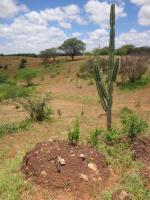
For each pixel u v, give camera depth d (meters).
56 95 25.64
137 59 27.81
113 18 8.43
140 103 18.56
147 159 6.57
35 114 12.28
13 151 7.98
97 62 8.80
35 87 34.50
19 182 5.61
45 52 68.50
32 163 6.11
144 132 8.37
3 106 19.53
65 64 51.25
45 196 5.20
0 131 10.08
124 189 5.29
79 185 5.45
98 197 5.18
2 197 5.16
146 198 5.01
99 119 12.81
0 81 40.25
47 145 6.79
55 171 5.73
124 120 8.85
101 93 8.80
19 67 66.50
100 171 5.99
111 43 8.47
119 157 6.77
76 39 68.50
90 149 6.80
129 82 24.84
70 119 12.80
